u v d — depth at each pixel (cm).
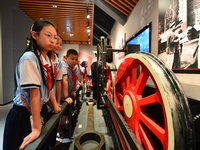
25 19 658
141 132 118
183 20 216
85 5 633
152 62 101
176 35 235
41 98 107
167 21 263
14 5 574
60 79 181
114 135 222
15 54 579
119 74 181
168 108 79
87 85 619
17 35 594
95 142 196
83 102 447
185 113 78
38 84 93
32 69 93
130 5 518
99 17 947
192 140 76
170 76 90
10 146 114
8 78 527
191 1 198
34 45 108
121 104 200
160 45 291
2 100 489
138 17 461
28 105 106
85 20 824
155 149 114
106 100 237
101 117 304
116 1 534
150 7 361
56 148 182
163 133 86
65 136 221
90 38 1264
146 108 140
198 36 184
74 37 1238
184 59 214
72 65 278
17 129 114
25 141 80
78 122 282
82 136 192
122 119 125
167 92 83
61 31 1051
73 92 287
